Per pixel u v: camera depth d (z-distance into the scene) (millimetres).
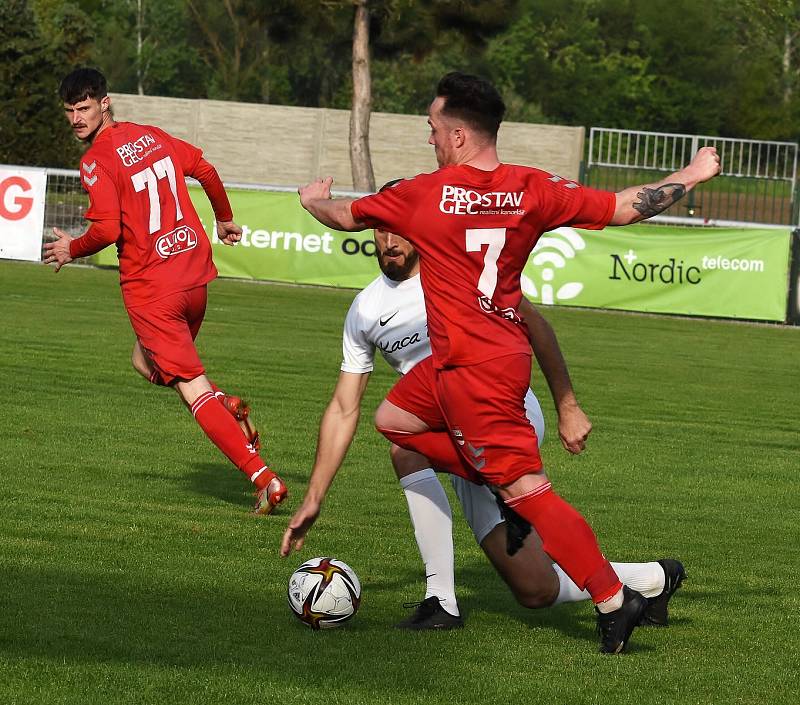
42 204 46844
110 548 13938
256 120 97125
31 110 75562
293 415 23797
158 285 16188
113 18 145875
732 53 136500
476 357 10469
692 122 134125
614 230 43750
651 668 10773
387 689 9836
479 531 11992
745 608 13070
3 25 75750
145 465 18812
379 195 10656
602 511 17688
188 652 10500
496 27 71812
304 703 9391
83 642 10594
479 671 10453
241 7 71625
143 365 16688
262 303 40906
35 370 26828
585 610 12688
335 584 11406
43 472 17875
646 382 30578
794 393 30281
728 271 43562
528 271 44219
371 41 75000
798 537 16672
